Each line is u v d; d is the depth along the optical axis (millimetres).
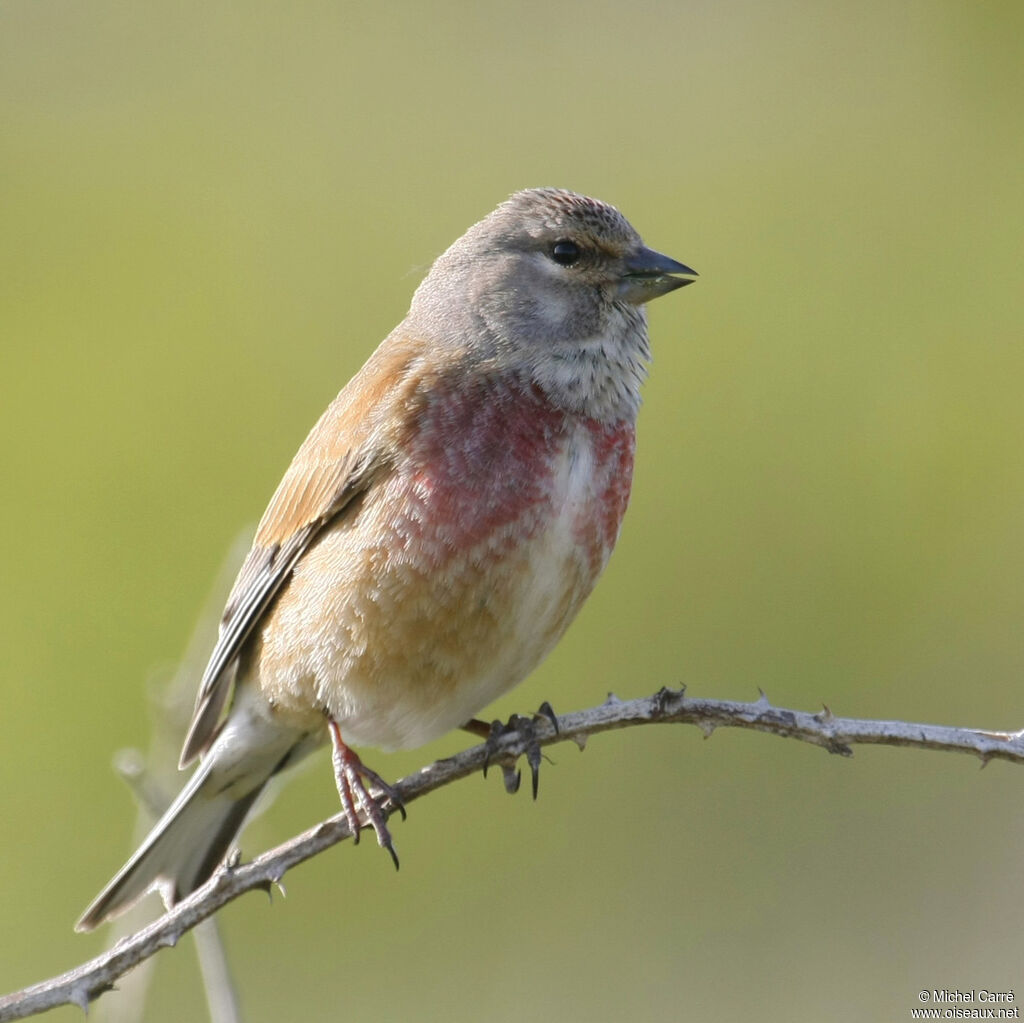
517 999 11320
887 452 13094
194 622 12570
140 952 6684
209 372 13836
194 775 8195
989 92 14453
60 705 12359
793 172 14438
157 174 14852
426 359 7902
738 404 13391
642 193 14539
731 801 11758
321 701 7777
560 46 15570
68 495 13219
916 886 11227
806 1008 10945
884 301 13727
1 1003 6566
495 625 7500
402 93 15273
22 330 13992
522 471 7543
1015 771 11266
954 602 12539
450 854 11844
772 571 12828
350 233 14578
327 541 7734
